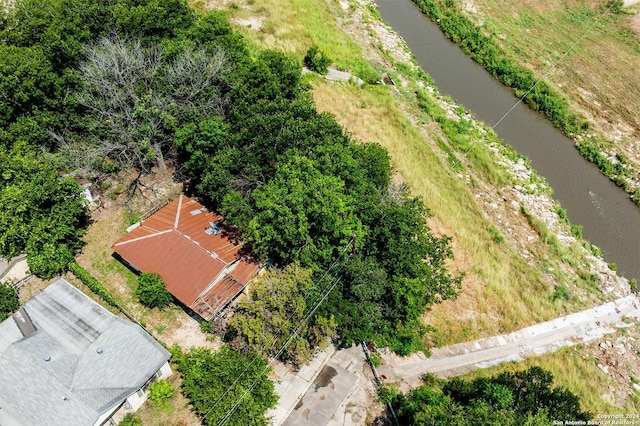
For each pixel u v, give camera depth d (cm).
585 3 8269
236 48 5044
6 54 4100
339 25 7425
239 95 4541
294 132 3978
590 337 4200
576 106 6481
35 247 3681
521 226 5094
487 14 8000
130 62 4466
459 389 3475
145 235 3919
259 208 3703
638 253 5050
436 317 4141
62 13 4669
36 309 3450
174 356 3400
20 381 3019
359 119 5756
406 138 5700
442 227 4766
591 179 5703
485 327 4131
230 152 3984
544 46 7419
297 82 4928
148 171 4628
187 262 3753
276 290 3378
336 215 3509
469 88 6825
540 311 4303
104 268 3950
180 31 4994
